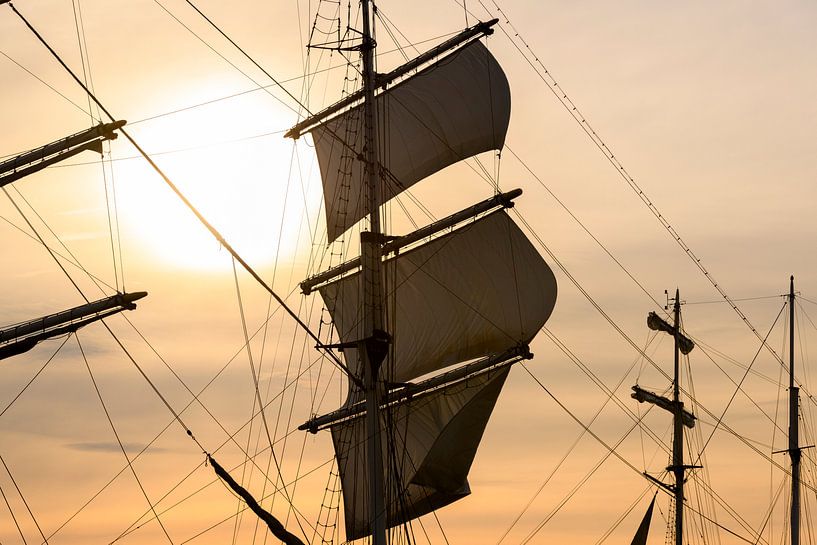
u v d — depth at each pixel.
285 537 52.28
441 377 83.44
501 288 86.31
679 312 92.31
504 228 86.94
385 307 74.94
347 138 82.06
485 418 84.00
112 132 57.19
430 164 87.12
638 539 92.06
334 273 83.94
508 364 83.94
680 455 91.56
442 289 86.06
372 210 69.81
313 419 82.75
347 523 81.94
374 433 67.00
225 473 52.94
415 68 79.69
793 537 94.56
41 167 57.59
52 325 56.06
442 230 86.00
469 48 90.44
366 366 67.75
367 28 71.88
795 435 95.44
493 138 89.00
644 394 91.44
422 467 83.00
